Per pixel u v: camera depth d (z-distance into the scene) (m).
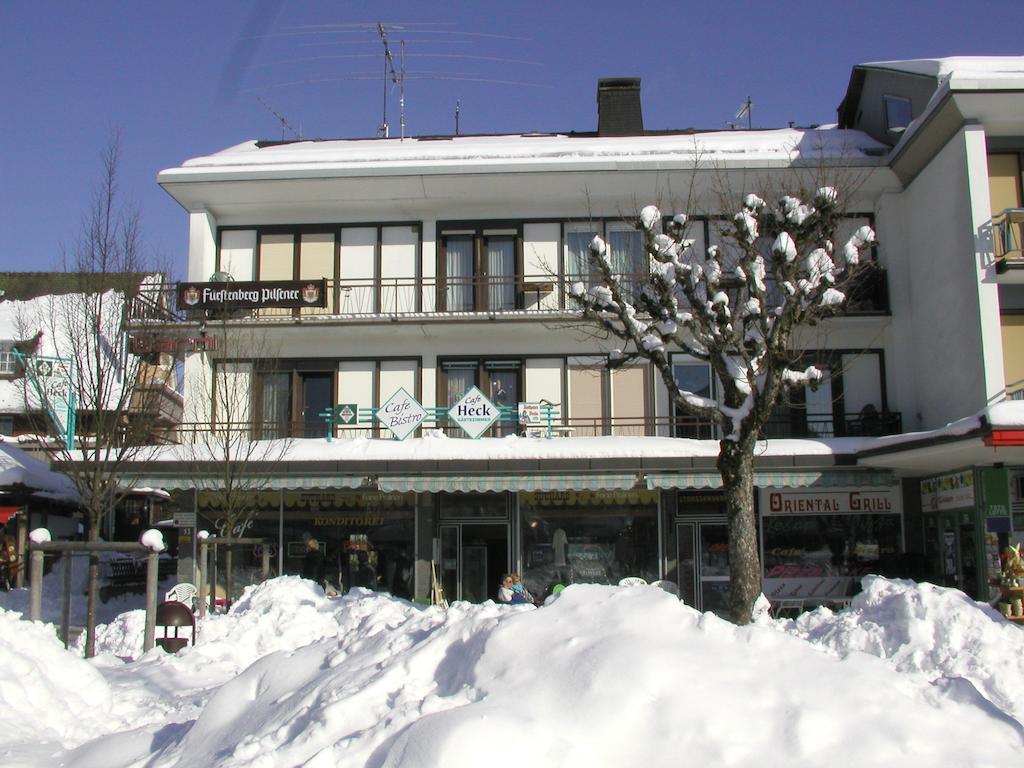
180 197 24.67
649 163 23.38
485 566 22.00
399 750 4.74
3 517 25.61
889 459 19.22
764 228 17.53
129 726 8.02
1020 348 20.55
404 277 24.56
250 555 21.92
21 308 34.78
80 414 20.08
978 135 20.39
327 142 28.89
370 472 20.58
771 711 4.98
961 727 4.96
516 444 21.47
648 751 4.76
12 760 6.61
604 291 15.56
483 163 23.80
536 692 5.20
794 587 21.59
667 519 21.97
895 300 23.36
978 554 18.86
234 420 23.25
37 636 8.67
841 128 28.09
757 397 14.25
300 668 6.93
